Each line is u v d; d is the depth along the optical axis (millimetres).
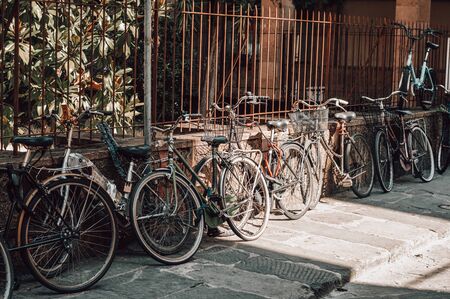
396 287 6230
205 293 5559
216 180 6730
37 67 7695
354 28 9930
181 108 7238
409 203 8922
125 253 6395
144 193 6094
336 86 9672
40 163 5707
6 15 7500
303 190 7988
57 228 5453
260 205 7219
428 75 11219
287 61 8398
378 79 10438
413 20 11789
